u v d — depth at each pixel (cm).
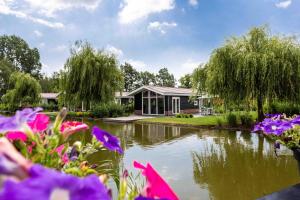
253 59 1181
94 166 108
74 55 1966
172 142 1045
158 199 54
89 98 1938
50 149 71
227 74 1270
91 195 39
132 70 5759
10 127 63
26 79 2936
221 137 1152
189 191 509
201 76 1447
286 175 600
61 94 2012
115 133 1321
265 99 1263
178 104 2492
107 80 1969
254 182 557
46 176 35
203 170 646
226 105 1331
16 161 37
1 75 4500
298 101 1207
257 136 1148
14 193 31
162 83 6644
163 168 663
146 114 2427
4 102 3303
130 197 74
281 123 219
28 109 72
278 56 1201
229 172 630
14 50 5706
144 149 898
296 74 1181
